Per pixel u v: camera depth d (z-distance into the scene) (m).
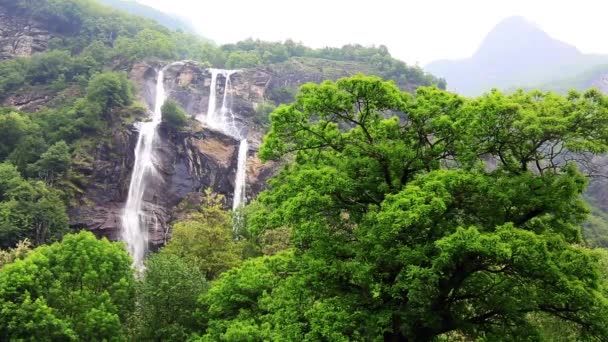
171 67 105.69
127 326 22.59
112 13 150.38
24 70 103.19
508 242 12.60
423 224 14.07
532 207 14.14
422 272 12.80
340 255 15.66
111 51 115.56
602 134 13.28
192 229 38.34
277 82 124.31
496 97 14.66
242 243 40.47
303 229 15.15
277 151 17.17
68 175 64.00
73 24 134.25
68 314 20.75
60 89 96.88
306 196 14.76
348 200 16.42
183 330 22.53
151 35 132.38
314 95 16.48
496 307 14.71
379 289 14.13
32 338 19.12
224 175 72.75
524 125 13.41
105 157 69.25
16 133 68.44
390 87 15.80
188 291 23.45
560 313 14.83
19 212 50.62
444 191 13.56
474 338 15.72
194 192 70.88
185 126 75.62
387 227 13.39
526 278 14.19
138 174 69.56
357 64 147.75
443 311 15.10
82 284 21.78
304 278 15.12
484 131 14.01
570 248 13.55
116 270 22.94
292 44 166.75
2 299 19.59
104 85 77.75
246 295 22.64
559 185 13.87
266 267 19.55
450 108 15.88
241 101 103.62
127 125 72.88
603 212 104.00
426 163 16.19
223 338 20.00
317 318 14.62
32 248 49.75
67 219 55.69
